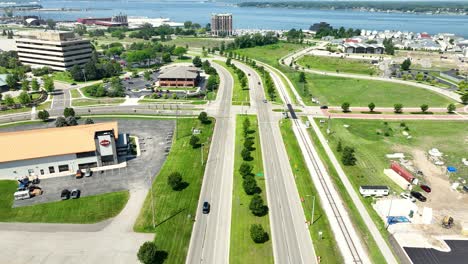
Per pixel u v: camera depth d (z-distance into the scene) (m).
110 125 113.56
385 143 126.56
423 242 76.12
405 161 112.94
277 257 71.00
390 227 80.94
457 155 117.69
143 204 87.75
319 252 72.56
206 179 99.81
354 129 139.12
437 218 84.31
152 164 108.19
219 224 80.81
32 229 78.88
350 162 109.75
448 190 96.75
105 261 69.44
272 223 81.38
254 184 91.25
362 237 77.50
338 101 177.38
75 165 104.44
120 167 106.44
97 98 179.88
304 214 84.94
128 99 177.25
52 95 186.25
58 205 87.31
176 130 135.12
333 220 83.00
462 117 154.50
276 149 119.94
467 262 70.62
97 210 85.31
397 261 70.75
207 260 69.94
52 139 104.12
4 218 82.56
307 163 110.56
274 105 168.75
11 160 97.88
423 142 128.12
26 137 103.44
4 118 150.62
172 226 79.75
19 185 95.38
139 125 140.12
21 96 166.25
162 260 69.44
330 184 98.56
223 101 174.12
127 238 75.81
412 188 97.00
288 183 98.50
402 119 151.38
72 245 73.75
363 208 88.12
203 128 137.25
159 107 163.62
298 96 185.12
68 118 135.88
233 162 110.06
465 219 84.06
